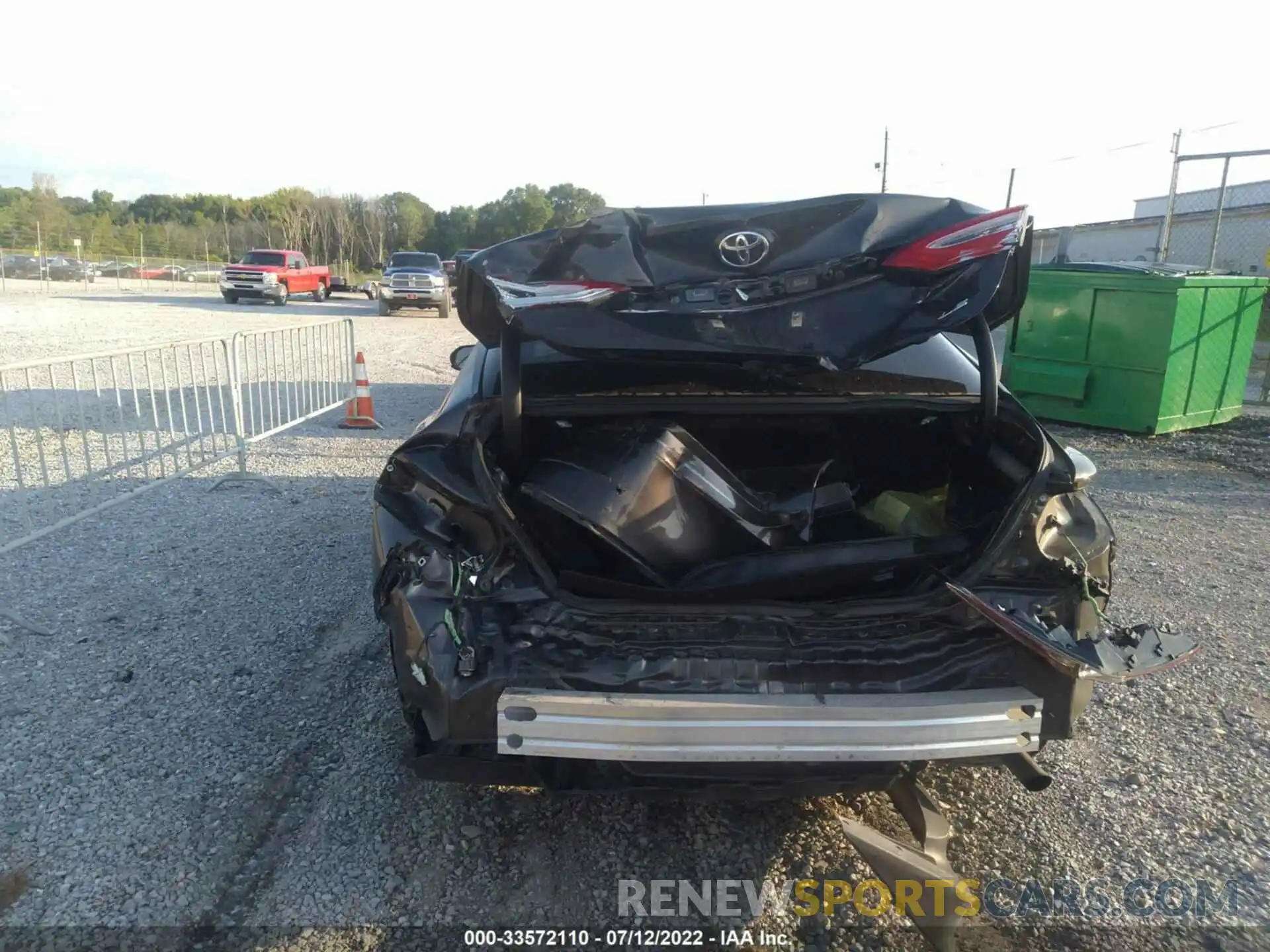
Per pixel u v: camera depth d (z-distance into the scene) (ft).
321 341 29.71
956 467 10.38
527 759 7.97
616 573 9.30
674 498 8.78
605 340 8.09
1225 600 15.34
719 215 8.60
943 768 10.45
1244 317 30.25
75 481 21.70
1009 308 9.54
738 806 9.86
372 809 9.62
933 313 8.13
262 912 8.20
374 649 13.08
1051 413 31.37
